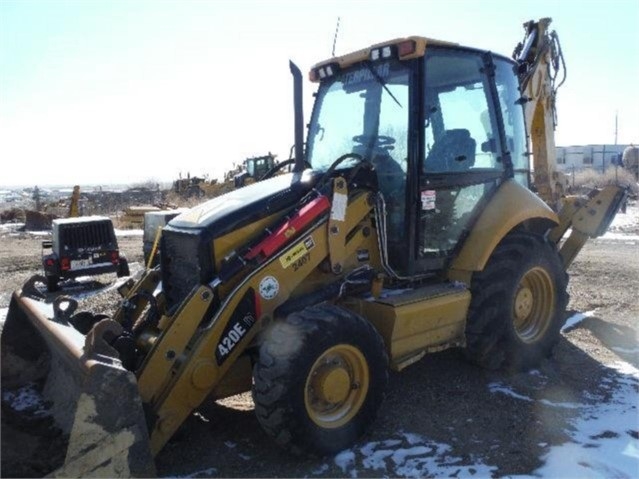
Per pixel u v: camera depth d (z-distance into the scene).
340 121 4.77
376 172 4.30
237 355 3.47
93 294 8.68
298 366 3.21
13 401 3.77
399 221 4.31
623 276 8.63
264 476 3.26
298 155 4.14
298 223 3.70
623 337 5.62
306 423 3.25
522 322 4.82
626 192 5.63
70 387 3.56
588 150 46.38
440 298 4.09
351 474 3.26
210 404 4.25
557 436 3.66
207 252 3.57
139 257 12.46
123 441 2.75
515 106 5.27
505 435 3.68
